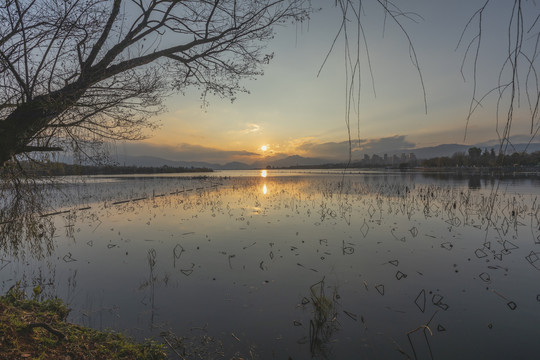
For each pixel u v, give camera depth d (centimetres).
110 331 484
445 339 479
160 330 500
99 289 666
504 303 596
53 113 329
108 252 952
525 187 3019
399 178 5328
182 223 1424
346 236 1132
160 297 627
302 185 3922
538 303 594
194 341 471
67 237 1148
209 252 945
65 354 347
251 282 705
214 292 651
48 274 753
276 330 506
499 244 1012
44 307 522
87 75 345
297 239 1095
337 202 2083
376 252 928
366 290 657
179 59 425
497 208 1697
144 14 378
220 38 414
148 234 1203
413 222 1380
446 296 627
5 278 719
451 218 1447
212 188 3650
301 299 617
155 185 4206
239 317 546
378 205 1905
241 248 987
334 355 440
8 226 407
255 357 435
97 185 4166
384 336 488
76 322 521
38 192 427
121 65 368
